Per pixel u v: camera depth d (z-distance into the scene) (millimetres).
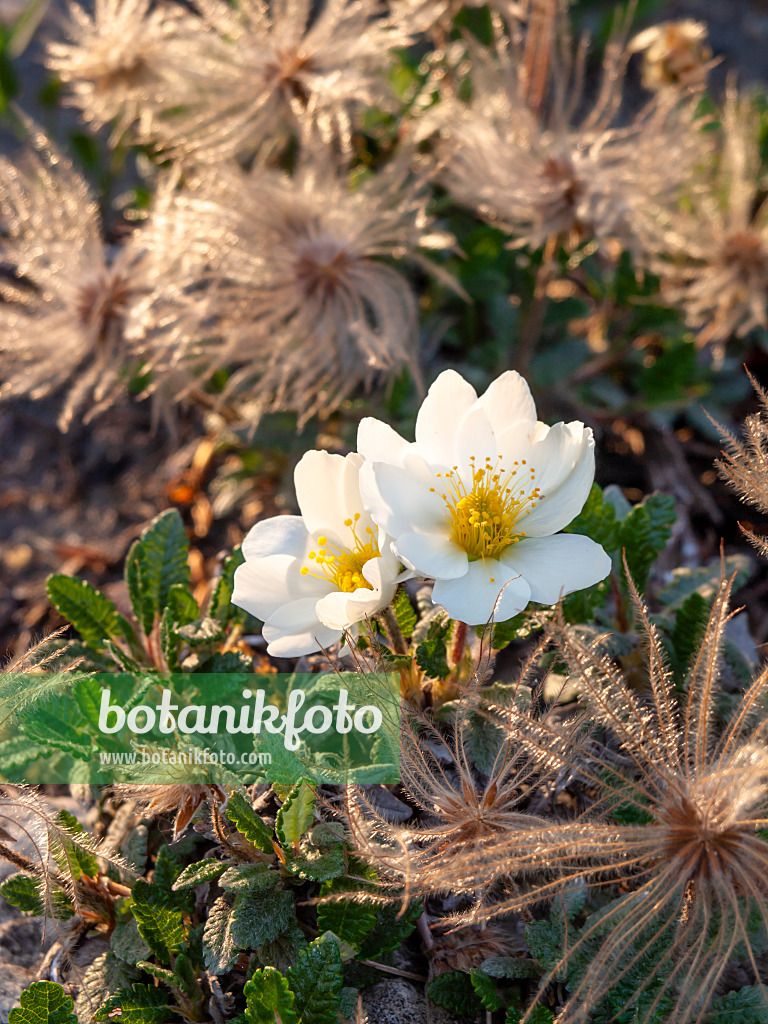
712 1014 282
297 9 394
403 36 389
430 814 302
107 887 307
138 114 415
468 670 306
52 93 529
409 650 307
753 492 301
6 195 395
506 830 285
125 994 291
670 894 279
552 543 287
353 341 379
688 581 340
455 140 392
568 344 416
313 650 288
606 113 412
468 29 460
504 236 403
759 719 297
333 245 372
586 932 280
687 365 402
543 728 282
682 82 410
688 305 407
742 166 402
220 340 389
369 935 293
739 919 275
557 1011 291
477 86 401
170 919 294
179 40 398
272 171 393
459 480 290
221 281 388
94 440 493
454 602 280
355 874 291
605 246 402
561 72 421
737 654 325
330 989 281
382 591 282
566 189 376
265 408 400
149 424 492
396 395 382
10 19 582
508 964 291
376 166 418
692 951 286
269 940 289
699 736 287
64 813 295
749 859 279
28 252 388
